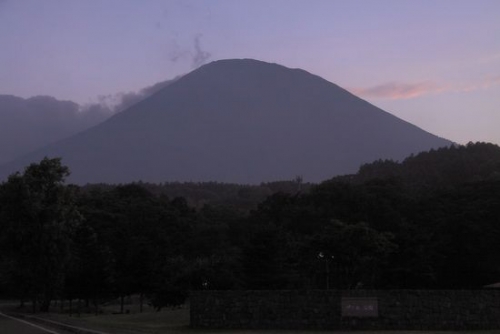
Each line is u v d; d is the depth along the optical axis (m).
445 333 26.86
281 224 82.00
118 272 54.16
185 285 50.94
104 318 38.16
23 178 42.72
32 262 43.56
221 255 63.03
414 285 59.19
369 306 28.69
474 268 65.31
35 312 46.25
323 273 57.84
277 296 29.02
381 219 76.69
